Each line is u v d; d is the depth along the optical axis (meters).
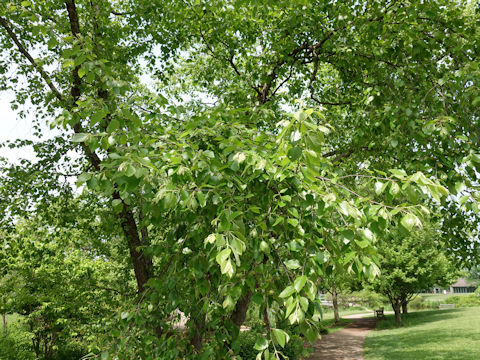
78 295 6.15
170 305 2.58
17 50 6.10
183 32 5.93
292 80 6.60
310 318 1.49
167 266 2.79
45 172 5.79
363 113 4.08
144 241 4.58
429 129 2.69
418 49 3.37
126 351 2.42
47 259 7.07
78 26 4.87
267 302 1.70
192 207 1.82
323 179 1.89
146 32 5.67
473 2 4.60
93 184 1.75
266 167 1.94
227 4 5.77
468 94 2.81
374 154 4.45
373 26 3.80
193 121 2.61
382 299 21.84
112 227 5.29
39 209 5.64
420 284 17.41
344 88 5.63
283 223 1.92
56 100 5.32
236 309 3.92
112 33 5.54
